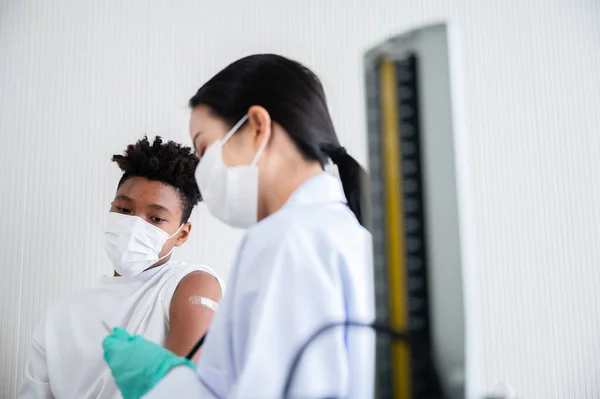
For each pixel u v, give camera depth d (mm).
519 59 1588
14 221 1726
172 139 1702
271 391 518
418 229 417
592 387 1421
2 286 1694
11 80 1793
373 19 1648
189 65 1728
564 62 1588
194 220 1601
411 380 417
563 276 1474
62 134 1751
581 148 1544
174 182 1438
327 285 552
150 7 1773
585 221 1501
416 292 417
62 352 1319
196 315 1243
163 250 1431
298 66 733
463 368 403
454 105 411
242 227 741
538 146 1541
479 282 1467
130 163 1441
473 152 1538
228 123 730
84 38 1790
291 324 537
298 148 701
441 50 416
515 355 1435
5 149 1760
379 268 435
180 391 614
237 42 1707
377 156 437
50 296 1680
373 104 441
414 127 420
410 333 417
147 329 1280
